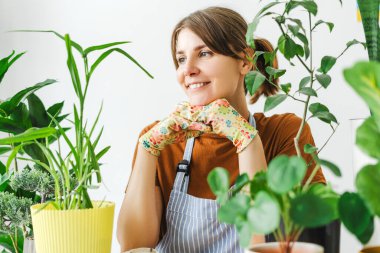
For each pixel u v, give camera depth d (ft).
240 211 1.69
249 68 4.50
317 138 7.11
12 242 4.73
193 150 4.58
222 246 4.15
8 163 3.70
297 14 7.17
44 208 3.48
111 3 8.37
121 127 8.37
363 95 1.66
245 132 3.86
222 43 4.25
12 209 3.86
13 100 4.69
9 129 4.69
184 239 4.27
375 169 1.71
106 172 8.47
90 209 3.32
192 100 4.39
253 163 3.82
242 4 7.50
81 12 8.57
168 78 8.05
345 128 6.99
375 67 1.60
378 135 1.79
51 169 3.53
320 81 3.09
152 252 3.23
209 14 4.33
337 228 2.32
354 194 1.77
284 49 3.27
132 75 8.27
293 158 1.64
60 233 3.30
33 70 8.92
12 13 9.03
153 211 4.33
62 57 8.71
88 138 3.56
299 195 1.64
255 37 4.64
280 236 1.89
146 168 4.28
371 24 3.12
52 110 4.90
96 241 3.35
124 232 4.32
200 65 4.31
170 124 4.07
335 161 7.03
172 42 4.63
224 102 3.95
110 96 8.42
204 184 4.50
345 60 6.99
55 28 8.75
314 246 2.02
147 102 8.20
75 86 3.53
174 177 4.64
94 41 8.51
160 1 8.05
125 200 4.37
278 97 3.11
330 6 7.03
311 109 3.13
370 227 1.81
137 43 8.23
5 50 9.09
